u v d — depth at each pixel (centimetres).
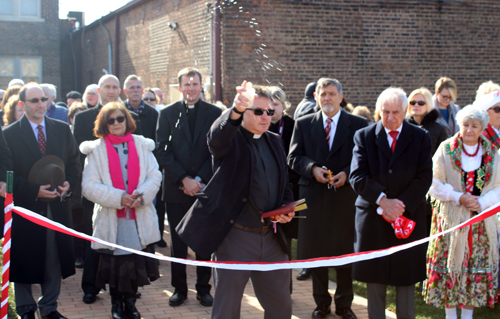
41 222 279
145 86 1431
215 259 305
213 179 297
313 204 411
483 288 383
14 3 2011
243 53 959
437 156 393
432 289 394
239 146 294
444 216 389
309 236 411
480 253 383
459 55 1052
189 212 304
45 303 390
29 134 393
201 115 437
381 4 999
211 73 997
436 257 392
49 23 2059
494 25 1062
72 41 2175
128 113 401
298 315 417
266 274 301
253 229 301
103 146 390
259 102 297
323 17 979
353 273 355
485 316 422
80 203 542
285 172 316
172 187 433
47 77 2077
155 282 498
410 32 1021
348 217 408
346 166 410
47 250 389
